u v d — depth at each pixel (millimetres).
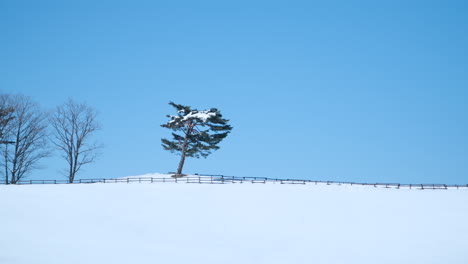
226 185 62188
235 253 31000
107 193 52062
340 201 50625
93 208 42875
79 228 35375
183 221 39562
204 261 28953
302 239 34969
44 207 41906
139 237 34000
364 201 50750
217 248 32062
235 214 42969
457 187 64500
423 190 60562
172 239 33938
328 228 38438
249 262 29172
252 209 45406
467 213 44531
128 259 28500
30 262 26547
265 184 64438
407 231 37688
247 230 37312
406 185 65875
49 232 33594
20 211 39500
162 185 60969
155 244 32375
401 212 44969
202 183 64812
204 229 37219
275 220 40938
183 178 71625
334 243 33969
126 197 49844
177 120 75438
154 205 45844
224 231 36781
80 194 50469
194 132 77375
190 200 49344
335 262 29531
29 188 53875
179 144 76562
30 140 71000
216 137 75062
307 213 44031
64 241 31594
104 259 28172
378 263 29469
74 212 40656
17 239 31156
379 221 41156
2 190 51219
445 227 39031
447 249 32656
